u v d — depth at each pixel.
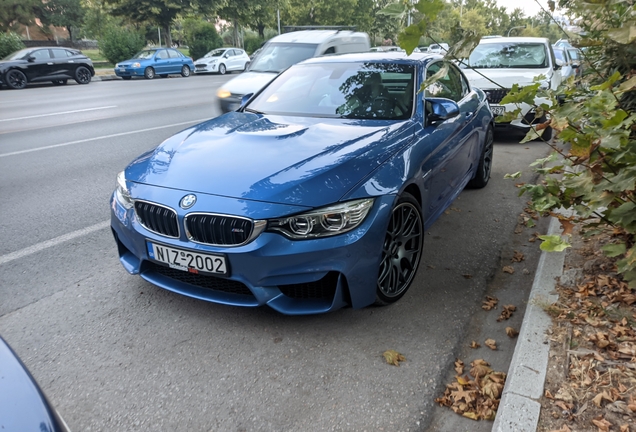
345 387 2.65
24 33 53.81
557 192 3.22
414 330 3.14
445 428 2.39
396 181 3.18
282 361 2.86
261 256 2.82
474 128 5.08
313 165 3.07
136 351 2.97
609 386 2.34
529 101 2.97
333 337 3.07
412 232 3.48
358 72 4.45
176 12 34.91
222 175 3.07
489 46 9.56
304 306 2.97
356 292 2.99
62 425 1.46
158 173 3.26
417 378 2.71
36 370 2.80
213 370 2.79
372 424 2.40
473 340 3.07
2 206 5.46
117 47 32.47
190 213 2.92
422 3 2.80
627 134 2.62
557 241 2.78
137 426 2.41
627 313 2.86
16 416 1.40
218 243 2.91
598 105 2.75
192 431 2.38
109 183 6.29
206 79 24.88
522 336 2.72
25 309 3.43
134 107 13.34
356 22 44.75
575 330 2.73
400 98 4.08
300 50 9.71
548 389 2.34
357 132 3.58
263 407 2.52
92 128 10.06
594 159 2.86
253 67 9.77
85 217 5.13
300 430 2.37
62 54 21.42
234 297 3.05
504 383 2.62
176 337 3.09
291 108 4.26
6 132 9.67
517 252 4.24
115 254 4.28
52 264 4.09
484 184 5.98
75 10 55.66
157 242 3.07
